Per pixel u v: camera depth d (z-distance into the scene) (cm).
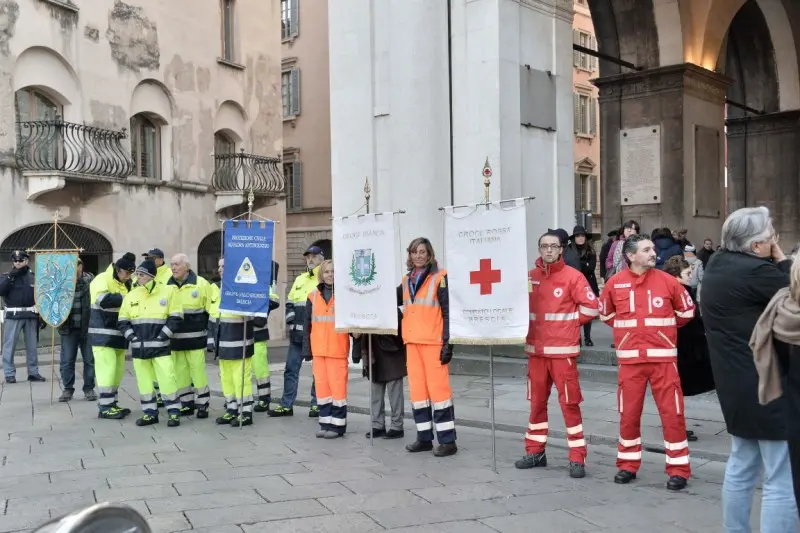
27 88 1725
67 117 1802
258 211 2431
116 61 1920
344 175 1381
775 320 360
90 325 978
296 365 984
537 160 1314
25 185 1697
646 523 527
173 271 935
